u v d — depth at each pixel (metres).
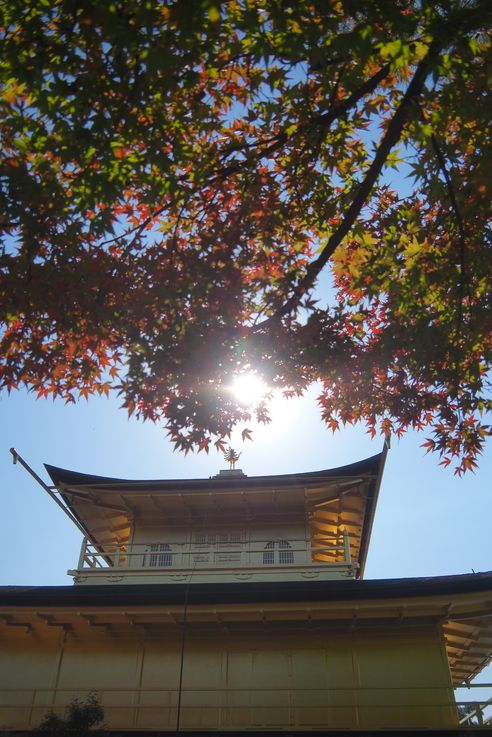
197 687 15.77
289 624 16.41
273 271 11.70
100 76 7.73
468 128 9.55
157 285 9.98
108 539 23.70
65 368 11.02
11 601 15.99
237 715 15.20
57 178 9.05
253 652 16.27
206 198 11.09
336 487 19.94
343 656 15.95
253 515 20.66
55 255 9.09
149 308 10.01
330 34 7.83
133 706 15.55
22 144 8.78
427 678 15.33
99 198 8.60
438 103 9.15
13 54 7.59
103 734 13.56
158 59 7.11
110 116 8.13
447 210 11.29
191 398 10.61
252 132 11.15
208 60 8.28
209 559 19.45
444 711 14.77
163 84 8.02
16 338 10.15
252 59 9.35
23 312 9.59
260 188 10.86
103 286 9.87
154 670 16.22
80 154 8.28
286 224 11.51
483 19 7.23
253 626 16.42
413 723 14.63
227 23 8.21
